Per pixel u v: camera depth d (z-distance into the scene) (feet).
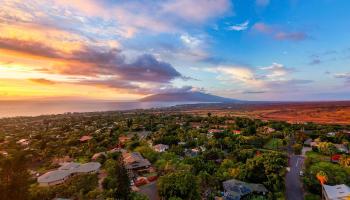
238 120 575.38
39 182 193.16
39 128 637.71
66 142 372.58
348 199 147.02
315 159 246.06
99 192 160.97
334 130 451.94
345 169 204.85
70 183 176.55
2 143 393.29
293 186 190.70
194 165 217.77
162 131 441.68
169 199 153.58
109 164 230.07
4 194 117.19
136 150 284.20
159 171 218.59
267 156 223.71
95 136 411.95
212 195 166.40
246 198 166.81
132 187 182.19
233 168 214.28
